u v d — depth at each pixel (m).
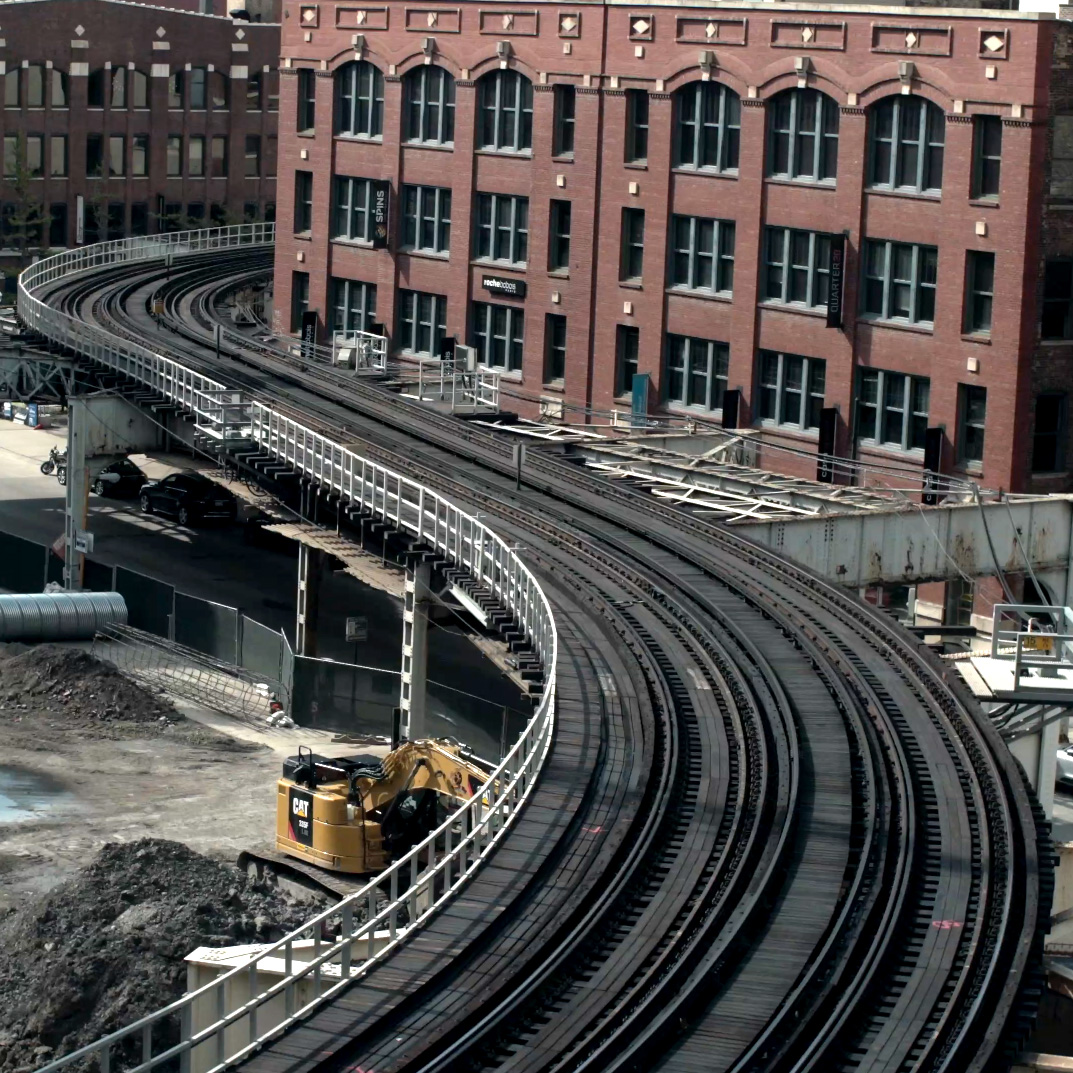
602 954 45.28
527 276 124.56
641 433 111.50
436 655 98.31
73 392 112.38
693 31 111.56
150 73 199.25
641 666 65.69
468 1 126.31
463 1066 40.09
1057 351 98.25
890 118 102.56
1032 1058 42.75
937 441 100.12
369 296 138.38
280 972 45.56
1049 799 68.06
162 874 59.06
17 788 77.38
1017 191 95.88
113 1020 50.28
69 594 99.44
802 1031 41.31
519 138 125.44
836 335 105.69
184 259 160.62
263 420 96.88
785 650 68.25
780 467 110.12
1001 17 95.62
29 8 190.50
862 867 49.62
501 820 52.47
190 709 89.88
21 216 190.25
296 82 141.38
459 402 114.88
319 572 92.62
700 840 51.53
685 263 115.19
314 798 63.19
